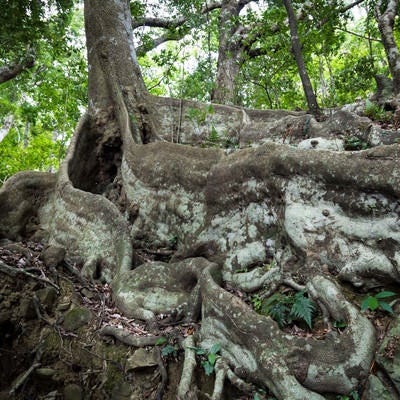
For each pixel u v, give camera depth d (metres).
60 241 6.63
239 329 4.21
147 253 6.41
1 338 4.85
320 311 4.36
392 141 6.01
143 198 6.81
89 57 9.27
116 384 4.50
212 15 14.34
